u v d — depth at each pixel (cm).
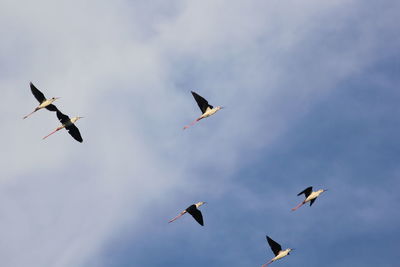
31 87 6103
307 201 5909
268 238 5669
